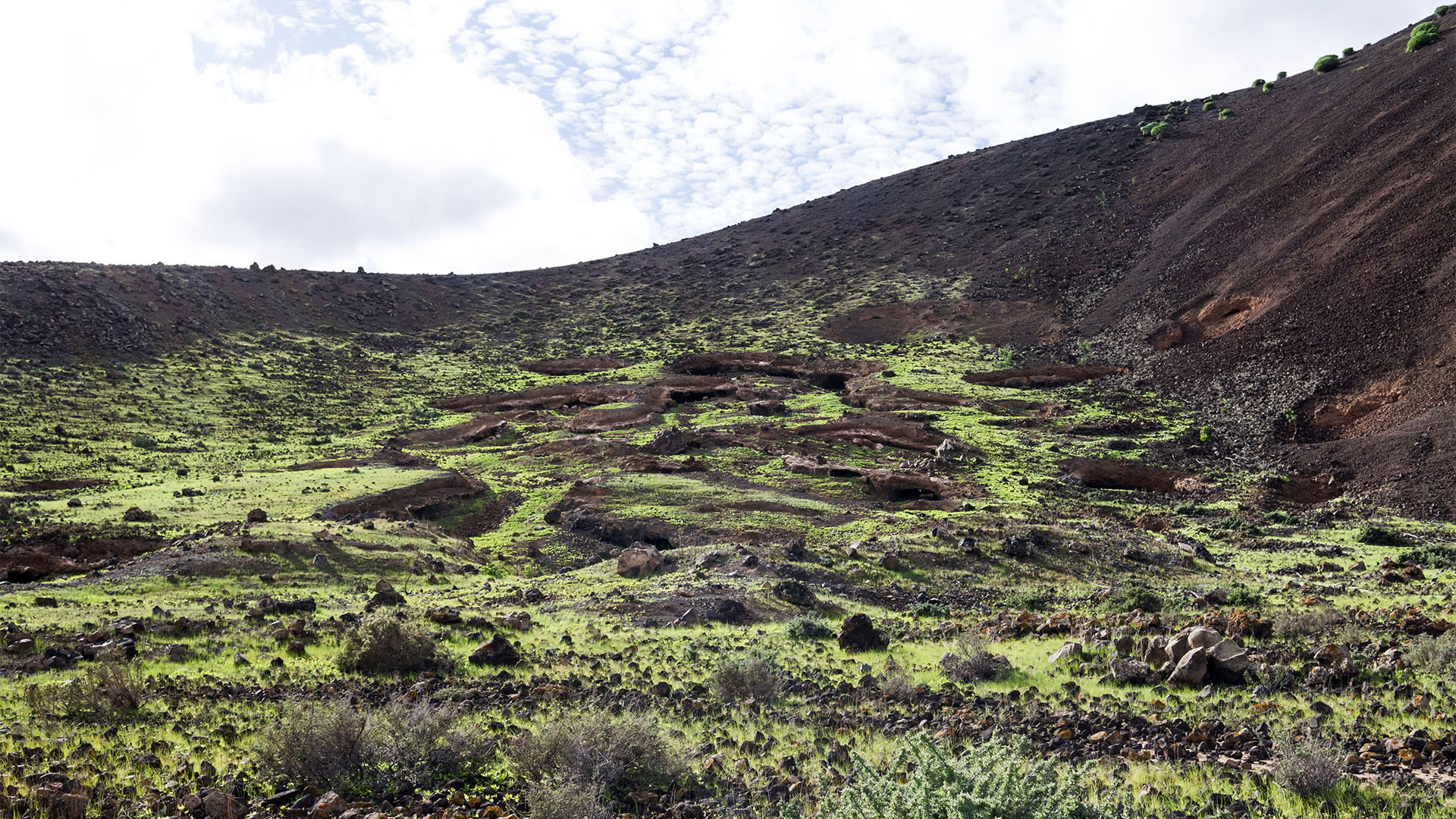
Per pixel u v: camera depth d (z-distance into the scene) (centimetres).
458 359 12075
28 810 856
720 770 1091
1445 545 4444
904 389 9300
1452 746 990
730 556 3756
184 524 4503
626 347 12212
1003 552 3956
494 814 910
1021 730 1228
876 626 2584
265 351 11212
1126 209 13800
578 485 6125
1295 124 13112
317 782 1002
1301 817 837
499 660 1872
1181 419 8150
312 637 2080
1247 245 10750
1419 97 11319
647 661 1927
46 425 7725
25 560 3706
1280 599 2703
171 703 1419
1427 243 8512
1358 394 7412
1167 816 844
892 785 767
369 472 6431
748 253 16712
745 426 8131
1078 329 10931
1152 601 2597
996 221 14975
